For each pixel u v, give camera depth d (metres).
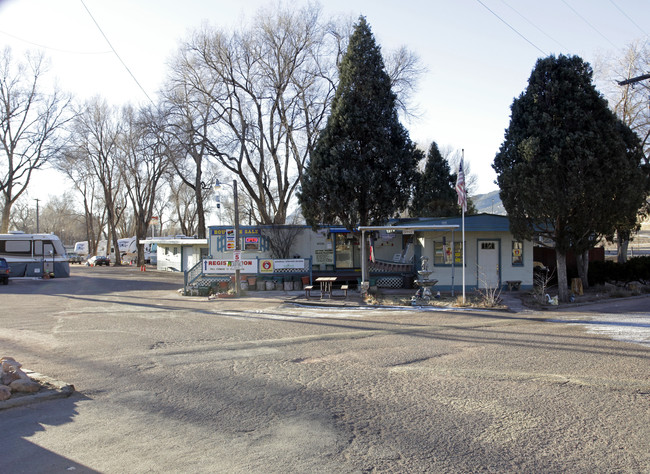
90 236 76.50
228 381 7.16
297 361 8.41
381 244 24.83
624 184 15.45
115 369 7.97
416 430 5.16
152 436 5.06
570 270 21.81
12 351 9.46
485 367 7.77
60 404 6.15
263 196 31.42
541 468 4.26
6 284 29.83
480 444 4.79
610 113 15.66
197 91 30.33
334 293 20.42
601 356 8.41
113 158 55.34
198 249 39.41
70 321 13.80
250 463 4.38
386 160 19.75
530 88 16.08
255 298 19.81
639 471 4.19
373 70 20.14
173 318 14.37
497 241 20.33
